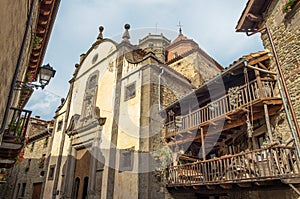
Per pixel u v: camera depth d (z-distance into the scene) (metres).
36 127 19.86
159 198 7.78
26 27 3.81
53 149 13.91
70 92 14.43
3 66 2.66
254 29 8.65
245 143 7.73
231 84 8.48
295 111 6.13
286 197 5.75
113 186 8.62
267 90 6.73
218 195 8.19
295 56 6.49
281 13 7.31
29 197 14.76
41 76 6.00
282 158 5.39
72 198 10.60
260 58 7.27
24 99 9.72
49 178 12.99
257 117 6.93
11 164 6.55
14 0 2.55
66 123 13.35
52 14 6.90
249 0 8.26
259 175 5.67
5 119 3.29
